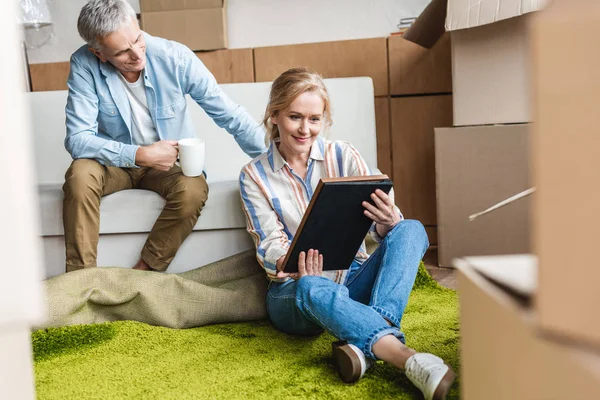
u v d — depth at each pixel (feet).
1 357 2.18
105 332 5.54
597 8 1.57
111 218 6.53
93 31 6.09
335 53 9.38
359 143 8.39
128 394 4.28
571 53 1.62
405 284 4.74
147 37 6.68
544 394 1.93
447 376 3.77
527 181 7.35
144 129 6.95
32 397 2.48
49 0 9.95
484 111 7.44
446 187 7.65
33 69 9.71
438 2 7.77
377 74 9.34
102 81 6.66
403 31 9.37
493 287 2.28
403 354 4.12
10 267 1.94
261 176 5.65
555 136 1.68
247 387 4.33
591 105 1.60
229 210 6.54
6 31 1.92
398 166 9.46
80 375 4.69
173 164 6.39
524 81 7.19
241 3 10.03
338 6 9.95
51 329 5.49
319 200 4.61
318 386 4.28
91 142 6.39
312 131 5.32
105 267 5.97
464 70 7.46
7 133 1.91
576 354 1.75
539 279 1.76
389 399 4.03
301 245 4.87
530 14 6.77
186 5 9.43
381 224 5.07
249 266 6.41
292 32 10.05
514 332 2.10
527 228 7.43
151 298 5.78
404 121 9.37
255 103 8.47
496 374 2.28
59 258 6.71
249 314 5.94
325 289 4.63
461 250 7.69
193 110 8.46
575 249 1.68
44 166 8.34
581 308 1.69
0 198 1.92
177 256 6.64
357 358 4.23
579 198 1.65
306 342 5.28
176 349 5.21
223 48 9.53
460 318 2.65
